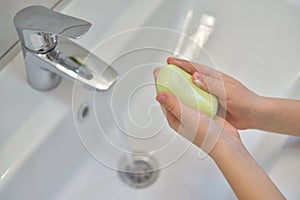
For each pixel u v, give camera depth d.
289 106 0.57
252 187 0.49
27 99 0.55
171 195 0.62
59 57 0.52
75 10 0.64
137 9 0.66
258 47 0.72
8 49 0.56
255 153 0.64
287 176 0.53
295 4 0.69
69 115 0.55
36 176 0.54
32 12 0.46
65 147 0.57
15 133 0.52
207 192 0.62
